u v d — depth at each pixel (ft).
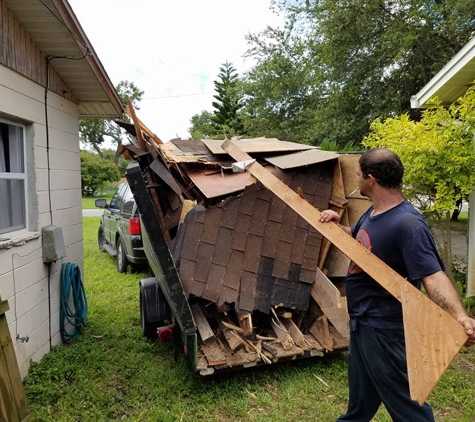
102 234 29.19
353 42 39.91
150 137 12.57
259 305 10.36
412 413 5.90
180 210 11.05
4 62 9.49
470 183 14.26
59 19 10.24
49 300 12.07
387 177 6.01
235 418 8.93
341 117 41.81
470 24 34.68
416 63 37.37
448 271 15.65
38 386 9.81
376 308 6.07
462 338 4.84
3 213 10.02
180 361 11.41
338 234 6.28
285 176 11.19
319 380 10.38
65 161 13.71
